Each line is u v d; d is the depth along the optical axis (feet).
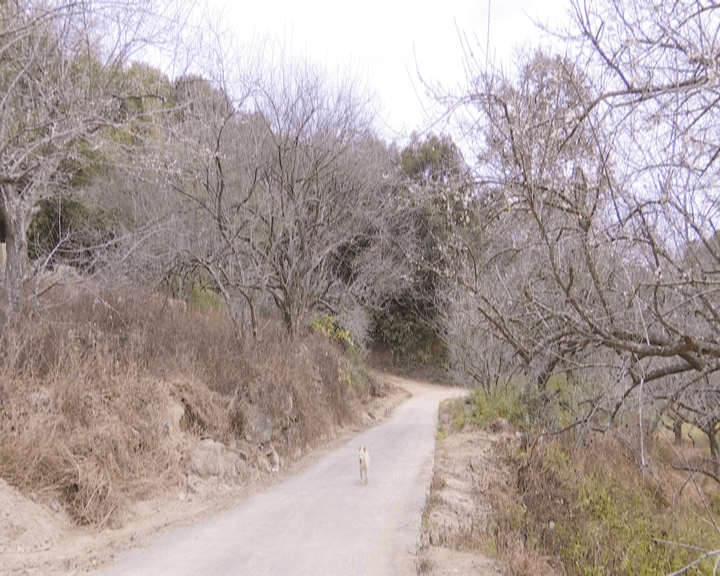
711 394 31.09
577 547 36.60
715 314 21.33
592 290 25.35
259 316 73.87
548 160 22.41
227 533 28.60
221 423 44.14
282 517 31.89
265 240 72.28
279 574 22.97
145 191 70.64
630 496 43.68
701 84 18.80
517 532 36.32
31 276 41.39
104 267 50.72
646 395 28.14
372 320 139.44
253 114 72.02
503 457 48.62
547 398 54.65
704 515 43.70
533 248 27.96
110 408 36.06
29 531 25.71
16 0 34.24
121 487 32.19
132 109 46.09
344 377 80.02
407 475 43.47
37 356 36.78
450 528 31.40
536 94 23.32
